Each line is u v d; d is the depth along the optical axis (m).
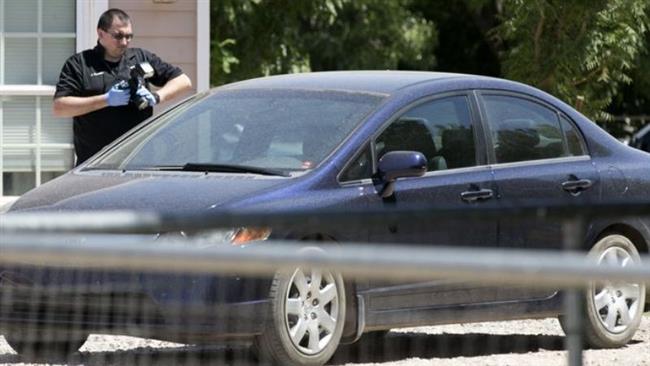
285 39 77.12
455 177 25.44
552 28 56.22
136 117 32.16
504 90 27.14
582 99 56.44
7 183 42.53
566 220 11.86
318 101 25.88
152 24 43.38
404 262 8.90
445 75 27.11
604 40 55.59
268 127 25.47
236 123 26.02
